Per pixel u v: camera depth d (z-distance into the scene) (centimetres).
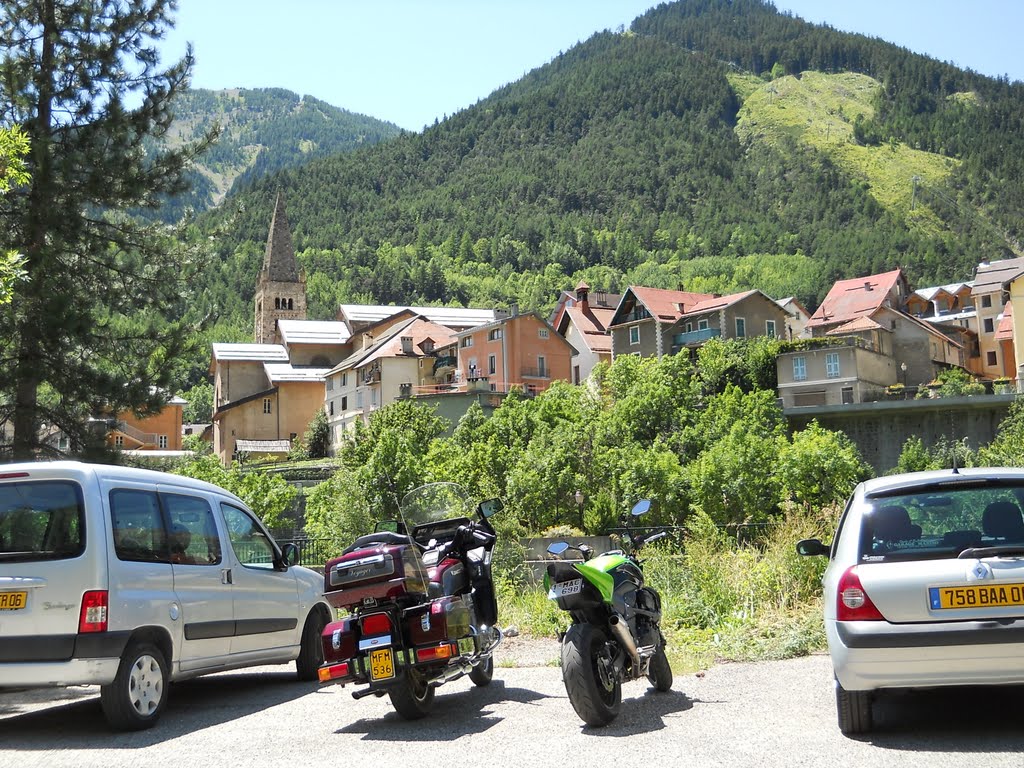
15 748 754
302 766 651
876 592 620
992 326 9788
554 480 3997
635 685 897
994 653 594
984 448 5234
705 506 4056
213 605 929
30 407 1766
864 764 569
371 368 8231
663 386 5731
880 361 7131
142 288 1933
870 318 8431
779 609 1192
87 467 840
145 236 1939
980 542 630
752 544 1408
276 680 1115
